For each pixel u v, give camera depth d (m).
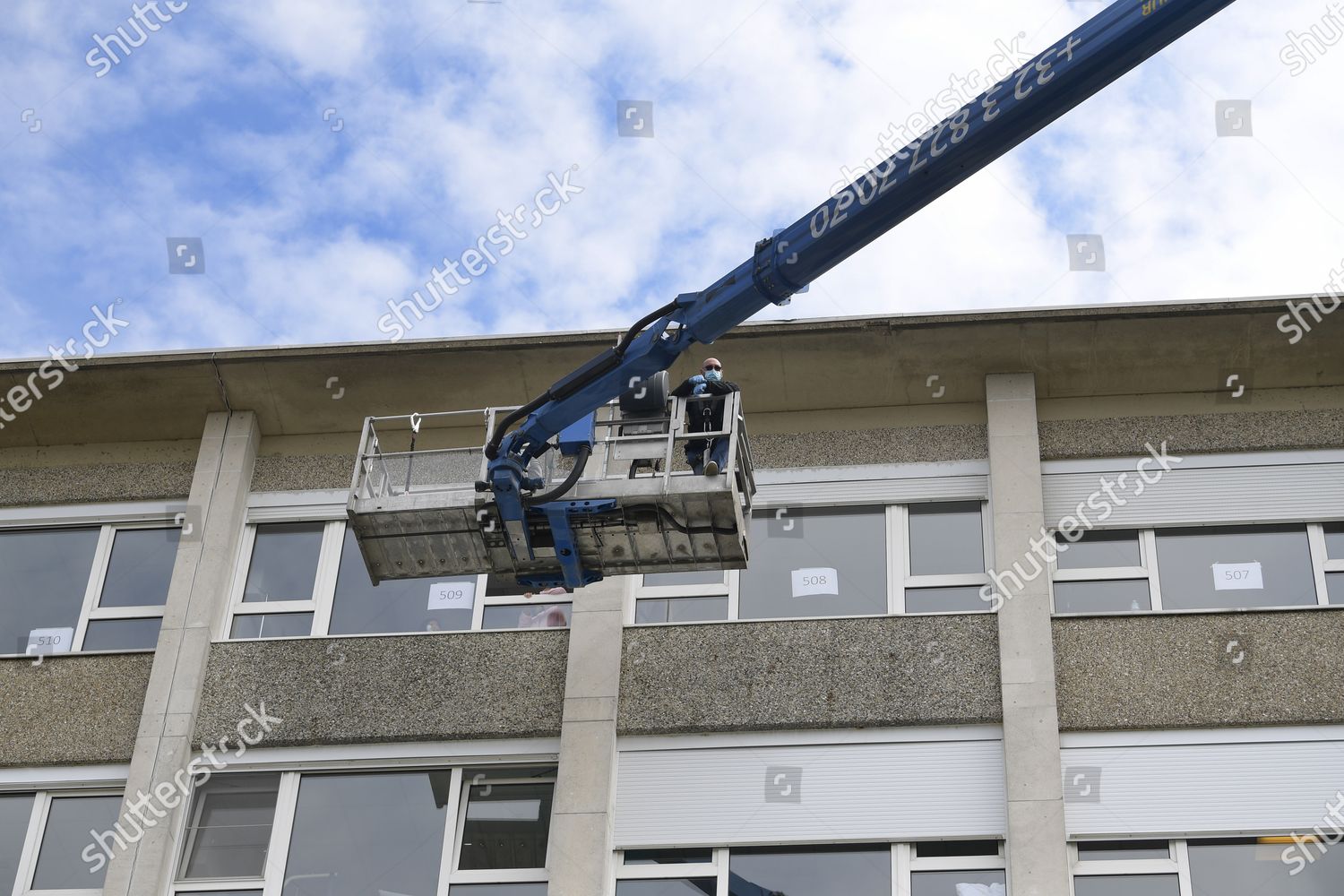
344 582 19.88
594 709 18.22
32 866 18.55
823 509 19.58
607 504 16.62
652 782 17.92
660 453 16.81
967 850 17.30
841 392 20.03
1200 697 17.66
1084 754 17.50
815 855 17.44
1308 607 18.02
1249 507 18.94
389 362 20.42
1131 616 18.20
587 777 17.80
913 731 17.86
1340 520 18.78
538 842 17.94
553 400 16.84
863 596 18.97
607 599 18.94
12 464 21.16
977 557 19.05
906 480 19.55
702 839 17.58
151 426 21.08
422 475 20.23
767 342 19.81
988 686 17.97
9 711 19.27
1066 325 19.45
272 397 20.78
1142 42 15.07
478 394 20.56
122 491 20.80
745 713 18.12
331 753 18.61
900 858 17.30
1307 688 17.59
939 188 15.83
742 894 17.31
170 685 19.08
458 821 18.12
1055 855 16.78
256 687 19.08
